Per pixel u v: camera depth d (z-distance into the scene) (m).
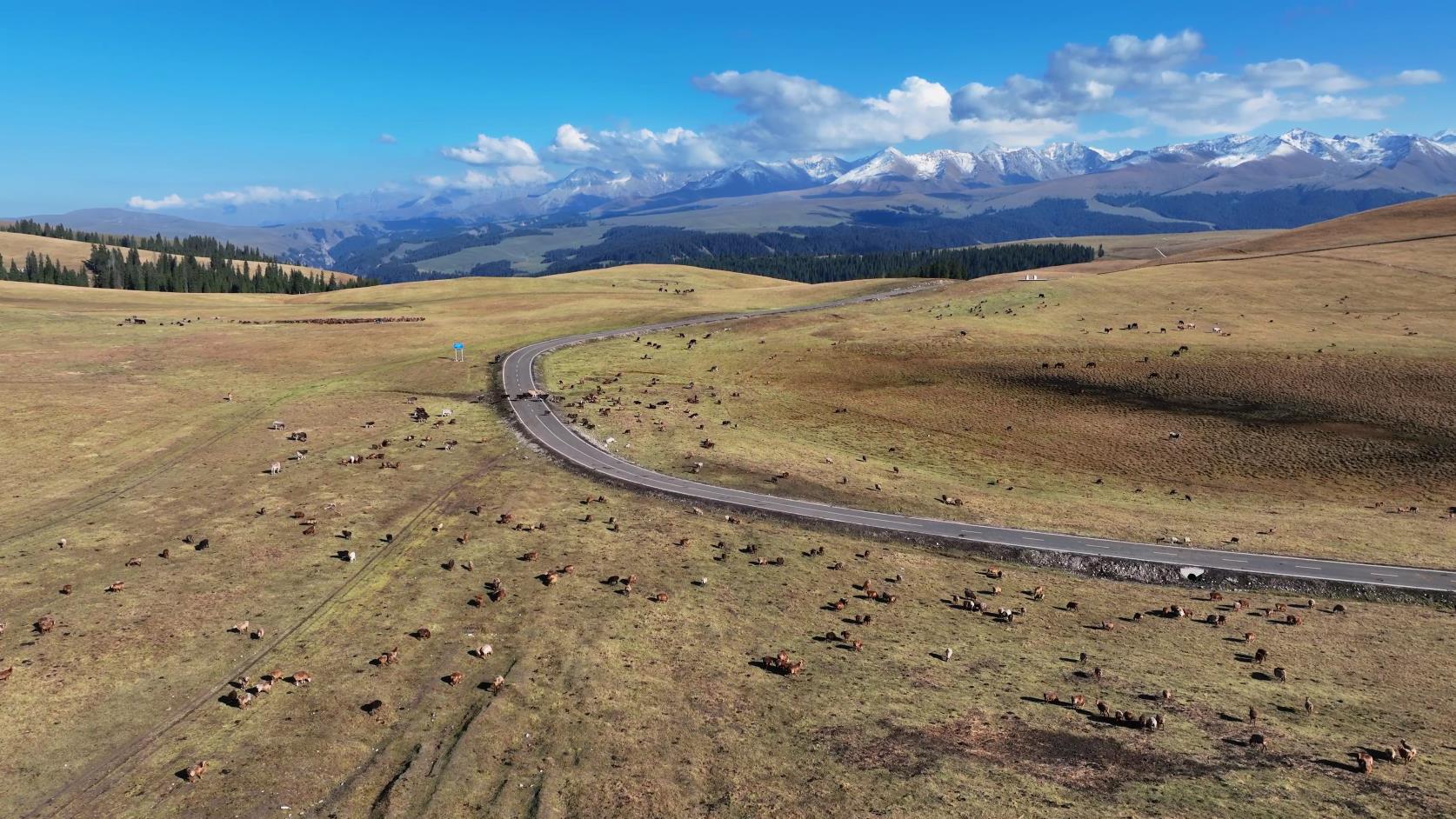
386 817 27.92
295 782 30.00
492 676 38.12
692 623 45.31
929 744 32.84
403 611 44.81
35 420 81.19
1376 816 27.41
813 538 61.03
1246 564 57.12
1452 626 48.00
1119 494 76.44
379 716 34.50
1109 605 51.75
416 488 67.00
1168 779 30.00
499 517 60.62
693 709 35.94
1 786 29.27
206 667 38.22
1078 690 38.69
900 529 63.22
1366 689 39.44
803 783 30.08
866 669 40.44
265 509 60.66
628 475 73.62
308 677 37.22
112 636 40.59
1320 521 67.12
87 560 50.50
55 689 35.62
